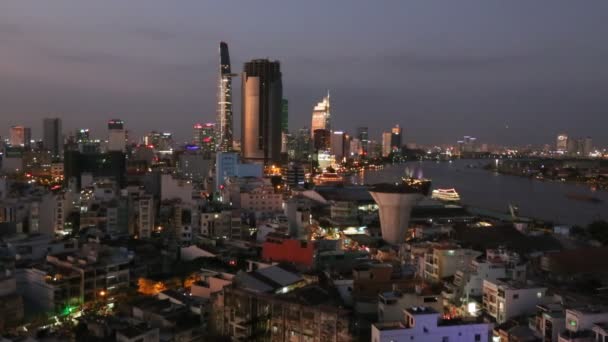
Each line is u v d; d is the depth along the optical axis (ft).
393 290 307.99
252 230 637.30
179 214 621.72
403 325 255.70
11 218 593.42
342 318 268.00
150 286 387.34
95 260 384.68
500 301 319.68
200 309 317.63
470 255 406.21
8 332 304.91
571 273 423.23
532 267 451.94
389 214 620.49
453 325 252.01
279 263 385.91
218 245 535.19
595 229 653.71
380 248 550.77
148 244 542.57
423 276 417.90
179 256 502.79
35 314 345.10
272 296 294.46
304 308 277.85
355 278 329.52
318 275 357.41
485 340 253.85
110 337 280.92
